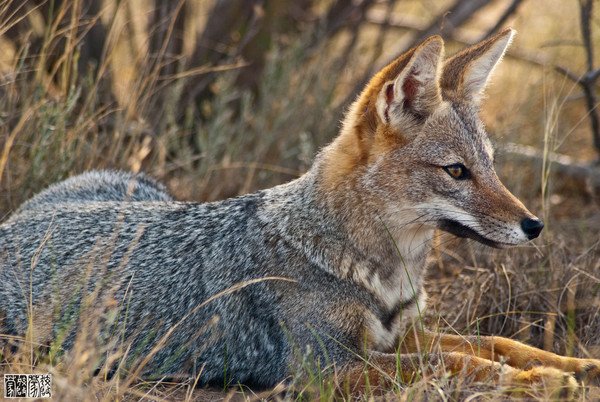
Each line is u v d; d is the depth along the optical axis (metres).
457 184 9.28
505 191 9.31
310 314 9.19
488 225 9.16
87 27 13.92
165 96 15.40
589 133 16.89
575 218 14.73
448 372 8.24
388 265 9.53
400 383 8.66
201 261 9.81
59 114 12.45
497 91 17.94
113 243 9.44
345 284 9.28
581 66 17.45
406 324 9.93
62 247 10.11
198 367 9.62
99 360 8.84
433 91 9.38
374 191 9.30
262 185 14.89
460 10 17.09
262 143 15.19
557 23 19.16
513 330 10.88
